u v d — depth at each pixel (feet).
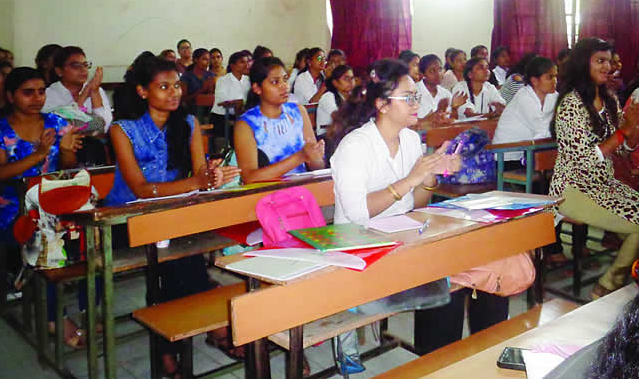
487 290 6.49
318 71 20.57
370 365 8.09
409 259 5.40
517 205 6.48
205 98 22.40
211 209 7.13
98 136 11.88
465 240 5.90
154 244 7.31
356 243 5.13
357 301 5.06
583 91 8.79
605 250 10.94
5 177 9.09
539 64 11.70
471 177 11.74
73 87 13.32
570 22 27.50
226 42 27.45
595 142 8.96
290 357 5.06
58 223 7.51
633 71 27.40
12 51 22.59
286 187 7.92
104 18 24.40
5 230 9.03
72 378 7.79
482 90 17.10
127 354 8.60
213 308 6.58
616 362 2.08
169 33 26.02
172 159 8.65
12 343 9.01
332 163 6.81
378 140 6.79
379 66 6.63
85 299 8.53
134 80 8.21
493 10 27.02
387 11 26.96
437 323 7.07
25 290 8.98
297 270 4.68
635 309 2.12
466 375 3.74
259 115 9.40
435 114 13.84
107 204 8.64
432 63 16.16
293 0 28.84
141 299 10.55
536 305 6.66
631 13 27.30
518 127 12.09
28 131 9.81
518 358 3.82
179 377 7.52
